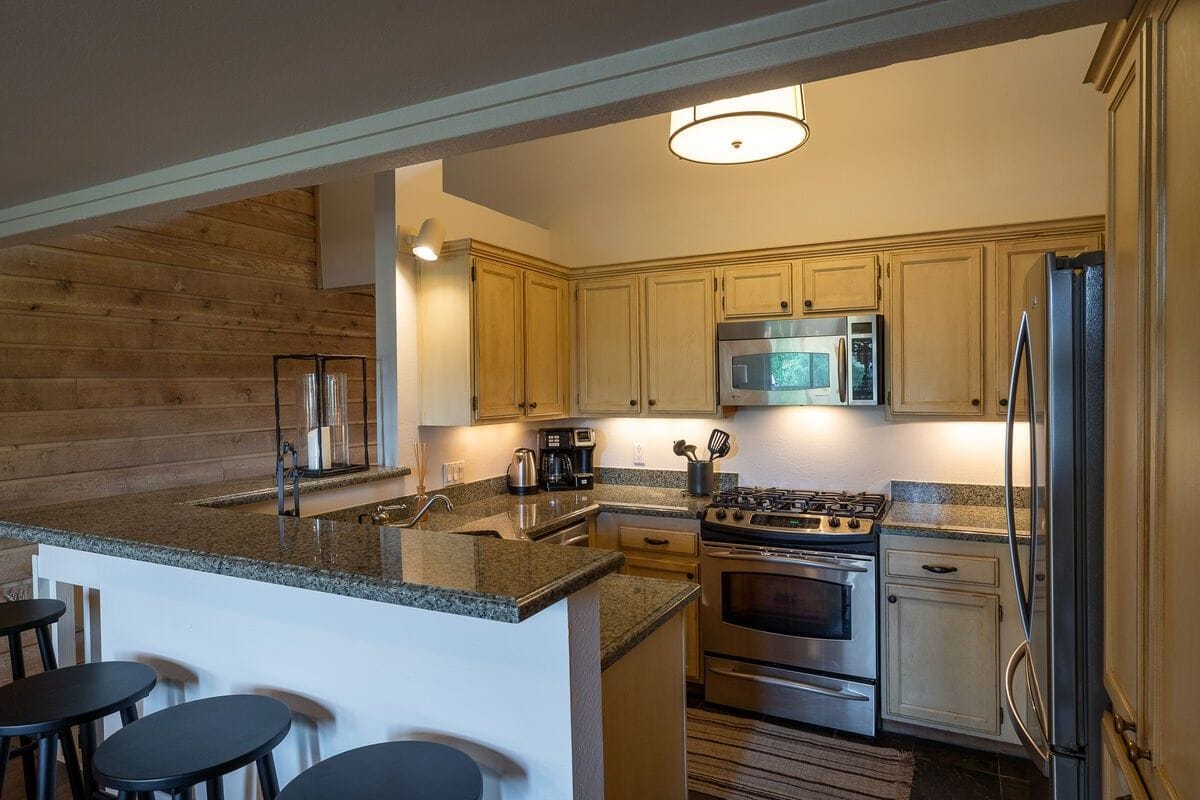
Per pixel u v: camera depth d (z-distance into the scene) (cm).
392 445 332
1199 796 95
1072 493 166
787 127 242
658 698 190
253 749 142
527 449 403
